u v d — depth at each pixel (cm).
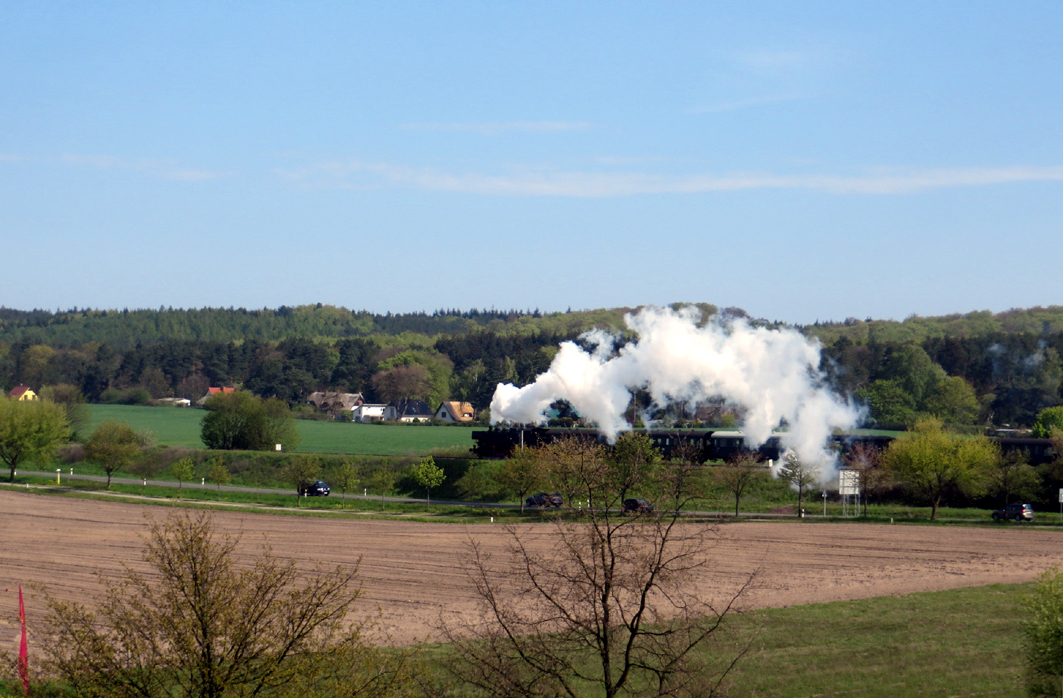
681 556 1988
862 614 3756
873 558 5253
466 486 8544
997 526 6688
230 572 1861
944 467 7312
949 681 2794
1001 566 5028
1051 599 2527
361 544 5753
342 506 8106
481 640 2172
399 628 3509
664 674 1827
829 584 4475
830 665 2980
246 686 1753
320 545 5719
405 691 1908
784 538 5922
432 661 2395
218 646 1827
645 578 2008
